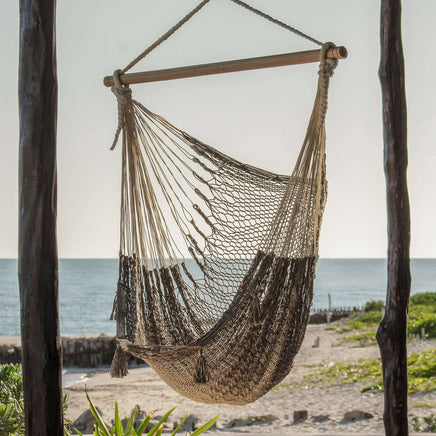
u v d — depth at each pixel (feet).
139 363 56.85
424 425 23.27
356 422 25.99
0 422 12.19
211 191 10.65
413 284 220.23
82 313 142.41
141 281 10.43
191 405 34.99
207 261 10.69
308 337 59.82
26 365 8.75
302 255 9.45
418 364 36.14
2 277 219.20
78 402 37.70
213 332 9.55
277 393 35.73
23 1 8.85
